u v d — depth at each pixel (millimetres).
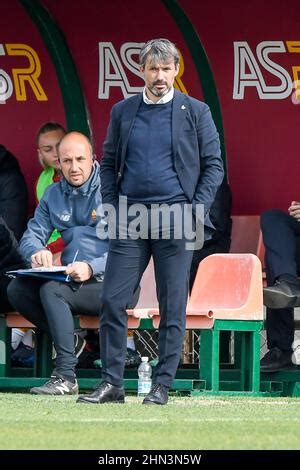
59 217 27406
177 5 34594
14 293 26547
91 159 27266
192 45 34719
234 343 31406
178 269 22672
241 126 34812
